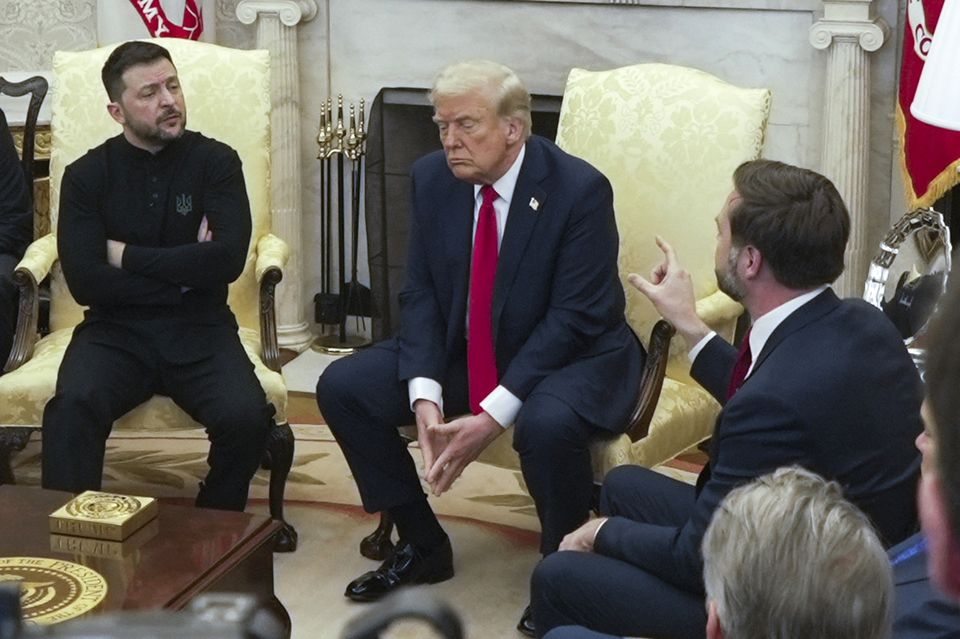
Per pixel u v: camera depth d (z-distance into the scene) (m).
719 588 1.18
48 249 3.53
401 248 4.80
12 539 2.31
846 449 2.04
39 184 4.49
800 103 4.27
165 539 2.34
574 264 2.95
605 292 2.98
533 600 2.39
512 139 2.93
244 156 3.65
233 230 3.24
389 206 4.79
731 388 2.31
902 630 1.37
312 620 2.97
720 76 4.34
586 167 2.99
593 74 3.49
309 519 3.50
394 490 3.06
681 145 3.33
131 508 2.38
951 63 2.55
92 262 3.20
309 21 4.74
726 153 3.28
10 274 3.59
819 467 2.04
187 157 3.26
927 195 3.76
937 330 0.66
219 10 4.86
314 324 5.04
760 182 2.17
